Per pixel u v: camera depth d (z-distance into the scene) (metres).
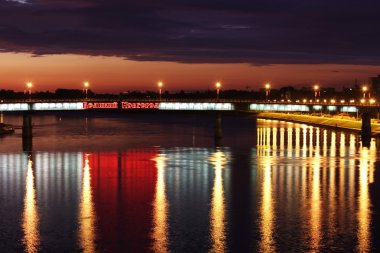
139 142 191.88
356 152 159.25
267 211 86.62
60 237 74.12
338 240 72.56
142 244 71.38
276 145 179.88
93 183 110.19
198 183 109.44
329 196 97.12
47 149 168.88
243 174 119.31
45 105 191.00
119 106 194.25
